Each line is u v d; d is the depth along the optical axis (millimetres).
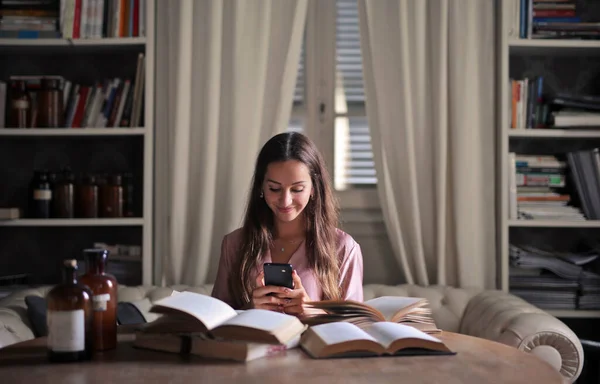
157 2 2740
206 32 2676
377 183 2742
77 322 1232
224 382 1093
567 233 2932
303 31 2842
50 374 1142
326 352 1258
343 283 1958
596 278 2621
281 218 1797
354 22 2971
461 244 2637
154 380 1104
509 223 2623
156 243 2732
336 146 2963
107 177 2707
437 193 2654
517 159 2689
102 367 1194
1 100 2721
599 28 2689
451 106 2682
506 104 2633
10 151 2930
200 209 2650
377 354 1289
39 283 2924
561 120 2656
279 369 1183
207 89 2656
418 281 2678
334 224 1994
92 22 2674
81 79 2928
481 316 2264
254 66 2680
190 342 1309
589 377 2383
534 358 1298
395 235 2686
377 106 2725
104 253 1349
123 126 2701
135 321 2135
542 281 2633
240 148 2664
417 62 2672
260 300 1549
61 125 2689
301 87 2977
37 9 2703
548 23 2695
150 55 2652
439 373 1166
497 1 2707
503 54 2627
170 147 2709
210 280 2723
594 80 2934
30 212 2664
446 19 2658
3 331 1855
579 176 2666
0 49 2779
